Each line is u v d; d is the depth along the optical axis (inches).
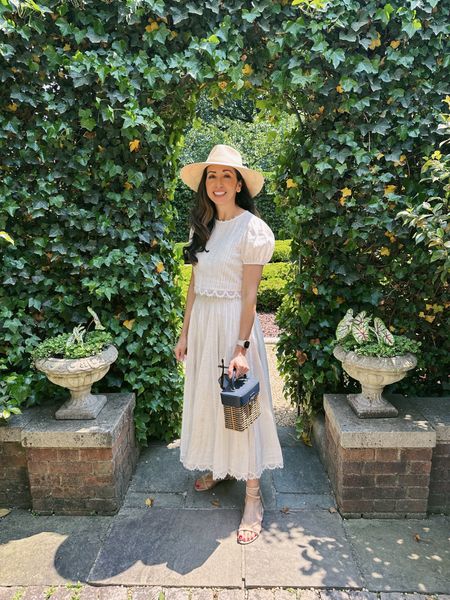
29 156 86.5
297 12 87.0
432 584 68.8
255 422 80.0
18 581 70.1
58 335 93.3
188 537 79.0
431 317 99.8
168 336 105.4
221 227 78.0
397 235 91.8
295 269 106.5
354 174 91.7
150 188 97.0
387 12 81.9
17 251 91.4
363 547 76.6
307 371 103.7
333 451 90.4
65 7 82.0
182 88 91.1
